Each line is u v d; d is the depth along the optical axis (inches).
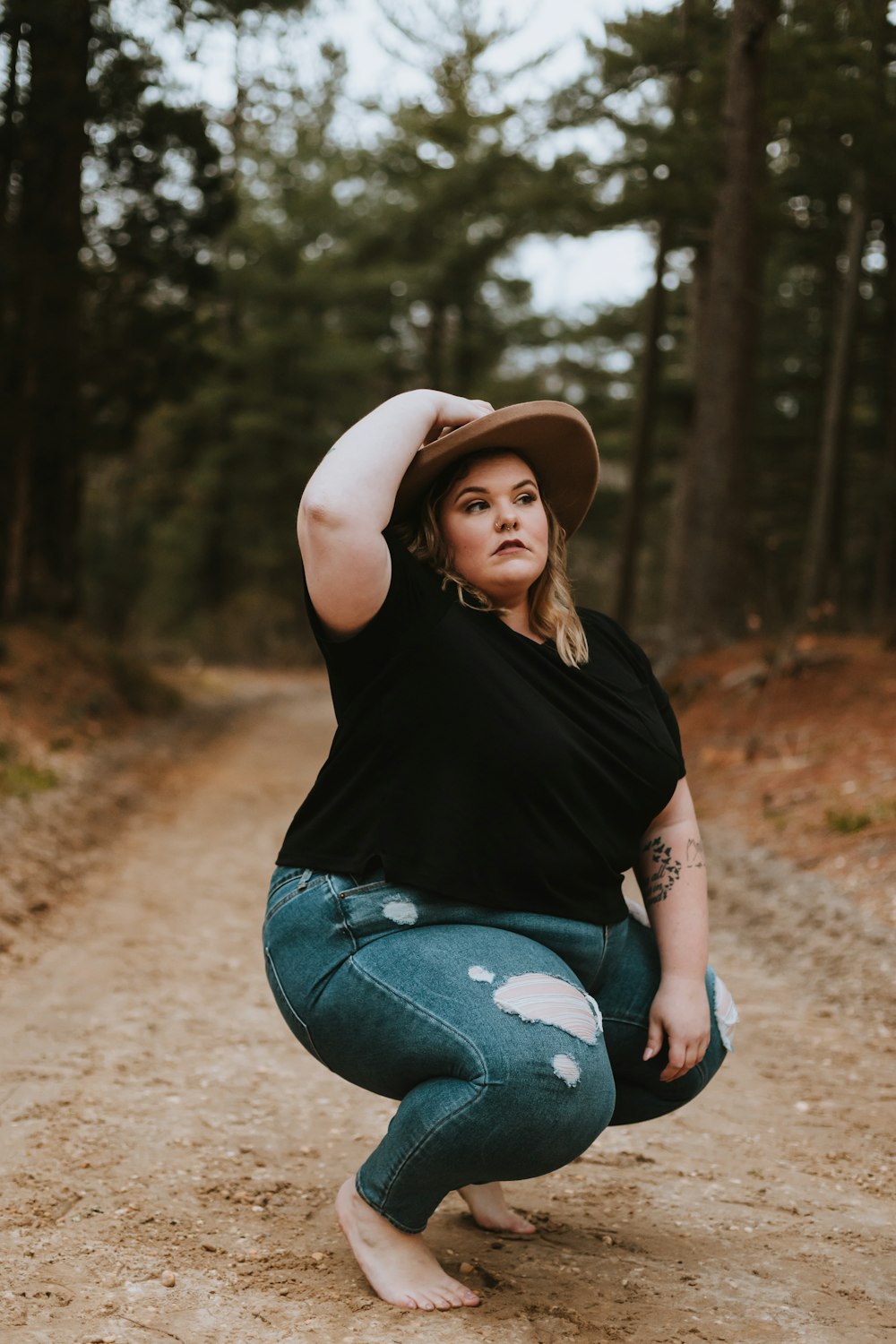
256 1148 123.9
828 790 302.4
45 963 194.9
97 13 533.3
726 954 210.2
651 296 740.7
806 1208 110.6
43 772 343.9
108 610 871.7
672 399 805.9
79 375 596.7
